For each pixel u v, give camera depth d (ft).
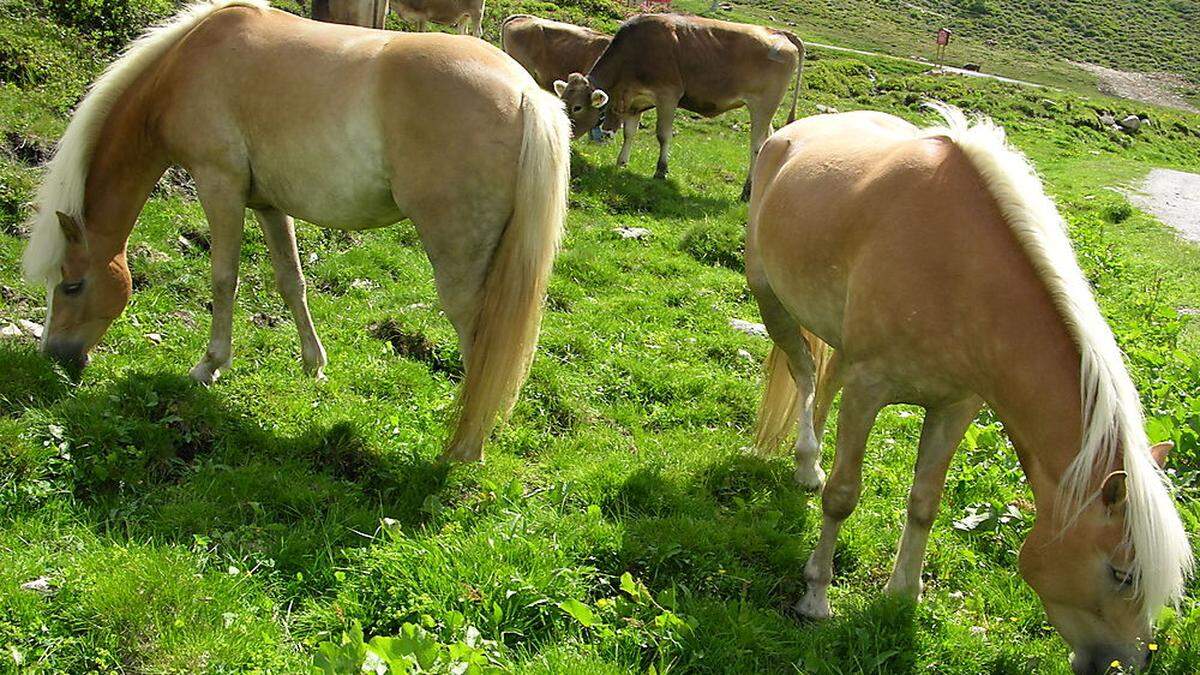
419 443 18.04
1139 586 10.53
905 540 15.07
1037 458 11.91
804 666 13.29
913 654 13.62
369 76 16.44
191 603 12.30
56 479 15.08
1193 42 194.80
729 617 13.76
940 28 183.73
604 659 12.78
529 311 16.40
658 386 23.18
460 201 16.20
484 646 12.17
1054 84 150.20
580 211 39.37
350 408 18.78
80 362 18.58
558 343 24.32
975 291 12.35
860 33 163.94
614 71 48.16
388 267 28.48
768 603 14.98
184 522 14.56
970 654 13.85
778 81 51.26
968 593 15.76
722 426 22.04
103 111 18.44
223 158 17.93
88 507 14.89
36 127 27.50
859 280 13.57
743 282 32.96
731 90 50.47
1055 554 11.34
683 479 18.52
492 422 17.04
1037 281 12.07
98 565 12.82
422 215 16.44
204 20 18.25
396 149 16.33
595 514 15.94
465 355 17.33
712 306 30.25
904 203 13.30
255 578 13.47
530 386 21.52
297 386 19.51
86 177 18.54
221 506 15.19
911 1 200.95
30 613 11.83
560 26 56.08
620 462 18.51
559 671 12.11
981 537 17.12
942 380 13.16
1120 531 10.80
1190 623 13.82
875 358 13.64
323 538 14.67
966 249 12.51
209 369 19.02
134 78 18.61
